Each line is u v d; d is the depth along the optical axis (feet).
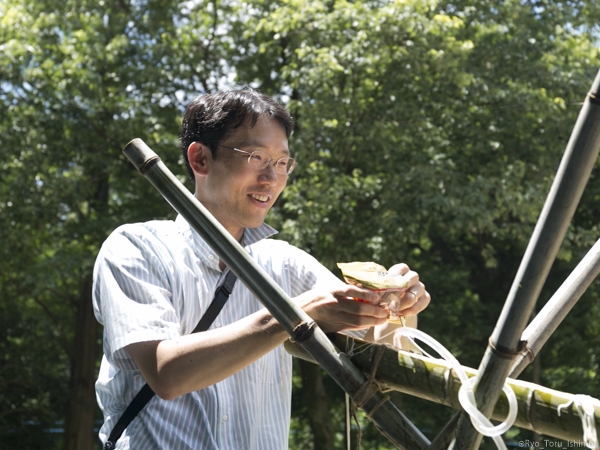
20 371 48.73
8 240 42.27
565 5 44.47
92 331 49.24
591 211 44.42
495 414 4.40
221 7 43.75
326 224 36.83
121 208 45.70
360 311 4.78
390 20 36.06
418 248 44.47
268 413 6.43
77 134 41.29
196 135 6.36
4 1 46.29
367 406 4.68
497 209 36.37
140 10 43.75
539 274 3.79
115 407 6.18
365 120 37.73
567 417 4.15
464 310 43.42
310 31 38.01
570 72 40.04
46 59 42.16
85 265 40.47
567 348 43.75
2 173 42.32
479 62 40.63
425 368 4.55
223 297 6.23
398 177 37.04
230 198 6.24
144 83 41.70
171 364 5.24
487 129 40.14
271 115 6.26
